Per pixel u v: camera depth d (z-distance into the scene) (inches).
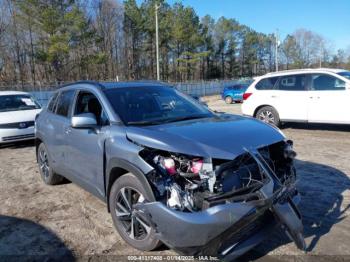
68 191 224.4
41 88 1157.7
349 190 202.5
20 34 1940.2
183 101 191.0
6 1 1902.1
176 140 129.6
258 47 3843.5
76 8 1631.4
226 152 123.3
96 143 161.5
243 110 439.5
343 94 359.3
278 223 126.9
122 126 152.0
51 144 216.8
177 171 124.1
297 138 364.5
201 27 2640.3
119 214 148.8
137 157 134.0
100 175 162.2
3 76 1975.9
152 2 2257.6
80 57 1867.6
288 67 4050.2
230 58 3459.6
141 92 182.7
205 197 118.9
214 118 168.6
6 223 179.2
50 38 1576.0
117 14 2438.5
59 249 150.1
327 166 253.9
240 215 117.3
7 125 371.6
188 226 116.3
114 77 2417.6
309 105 381.4
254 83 431.2
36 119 249.1
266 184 123.3
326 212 173.6
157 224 124.4
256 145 132.3
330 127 422.6
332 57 3932.1
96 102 180.5
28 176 266.2
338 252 138.1
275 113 409.1
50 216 185.2
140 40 2465.6
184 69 2596.0
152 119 163.5
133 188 138.4
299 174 235.9
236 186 124.4
